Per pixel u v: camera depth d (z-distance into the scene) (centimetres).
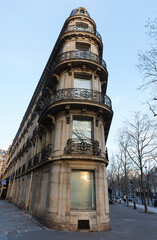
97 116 1162
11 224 982
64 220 861
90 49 1495
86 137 1111
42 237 700
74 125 1134
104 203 955
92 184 985
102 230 856
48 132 1416
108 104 1247
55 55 1703
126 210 2061
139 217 1454
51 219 898
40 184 1244
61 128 1120
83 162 988
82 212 882
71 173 987
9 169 4469
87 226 858
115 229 922
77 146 1010
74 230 831
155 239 712
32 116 2414
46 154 1188
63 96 1163
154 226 1035
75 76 1323
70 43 1484
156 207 2592
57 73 1395
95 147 1030
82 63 1288
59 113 1177
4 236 713
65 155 973
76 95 1169
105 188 1007
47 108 1182
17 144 3612
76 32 1504
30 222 1065
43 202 1123
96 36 1539
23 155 2584
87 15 1781
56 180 980
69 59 1274
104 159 1033
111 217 1417
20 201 1986
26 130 2728
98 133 1130
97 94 1204
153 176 3816
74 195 944
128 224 1093
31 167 1605
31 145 2058
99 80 1385
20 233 768
